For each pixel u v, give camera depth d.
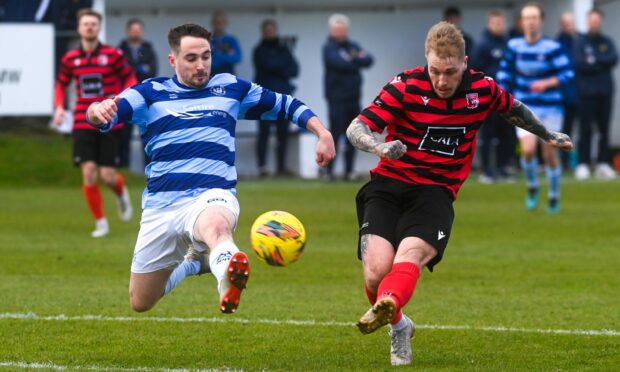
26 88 53.47
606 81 55.41
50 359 16.92
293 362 16.77
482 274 26.50
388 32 62.28
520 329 19.58
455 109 16.31
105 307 21.91
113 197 47.94
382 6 62.09
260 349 17.83
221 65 54.25
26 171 54.50
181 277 17.58
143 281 16.98
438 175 16.50
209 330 19.50
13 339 18.55
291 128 61.28
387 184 16.56
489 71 52.66
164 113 16.62
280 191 50.28
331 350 17.77
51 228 36.41
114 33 59.62
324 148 16.66
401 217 16.27
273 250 15.45
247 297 23.28
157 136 16.64
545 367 16.30
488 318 20.72
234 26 60.81
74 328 19.59
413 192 16.42
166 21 60.00
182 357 17.12
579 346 18.02
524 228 35.88
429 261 15.73
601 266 27.62
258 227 15.57
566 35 55.84
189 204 16.28
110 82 33.75
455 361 16.81
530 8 38.22
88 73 33.66
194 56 16.52
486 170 54.94
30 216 40.19
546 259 28.92
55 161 55.69
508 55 38.69
